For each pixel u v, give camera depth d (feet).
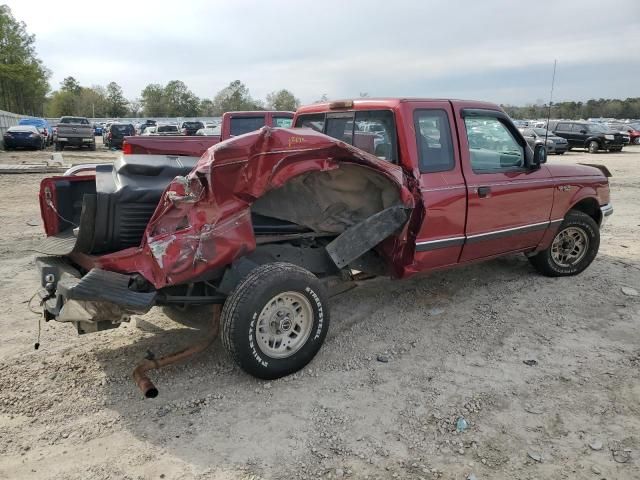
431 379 13.56
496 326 16.67
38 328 16.22
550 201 19.44
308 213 15.34
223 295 13.50
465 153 16.88
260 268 13.01
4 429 11.41
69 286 11.68
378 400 12.61
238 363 12.78
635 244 26.84
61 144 96.63
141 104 379.55
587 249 21.18
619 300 18.81
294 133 12.69
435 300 18.83
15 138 93.15
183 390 13.02
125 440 11.12
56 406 12.26
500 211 17.79
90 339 15.60
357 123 17.16
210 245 12.35
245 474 10.12
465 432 11.37
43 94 249.55
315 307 13.64
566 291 19.63
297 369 13.66
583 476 10.03
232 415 12.00
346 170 14.42
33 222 31.48
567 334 16.12
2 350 14.79
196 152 31.04
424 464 10.39
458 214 16.57
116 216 13.07
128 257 12.42
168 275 12.14
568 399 12.60
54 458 10.55
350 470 10.23
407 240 16.03
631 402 12.46
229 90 318.04
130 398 12.64
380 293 19.49
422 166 15.85
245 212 12.72
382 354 14.88
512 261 23.27
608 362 14.37
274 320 13.14
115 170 14.35
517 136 18.72
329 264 15.79
